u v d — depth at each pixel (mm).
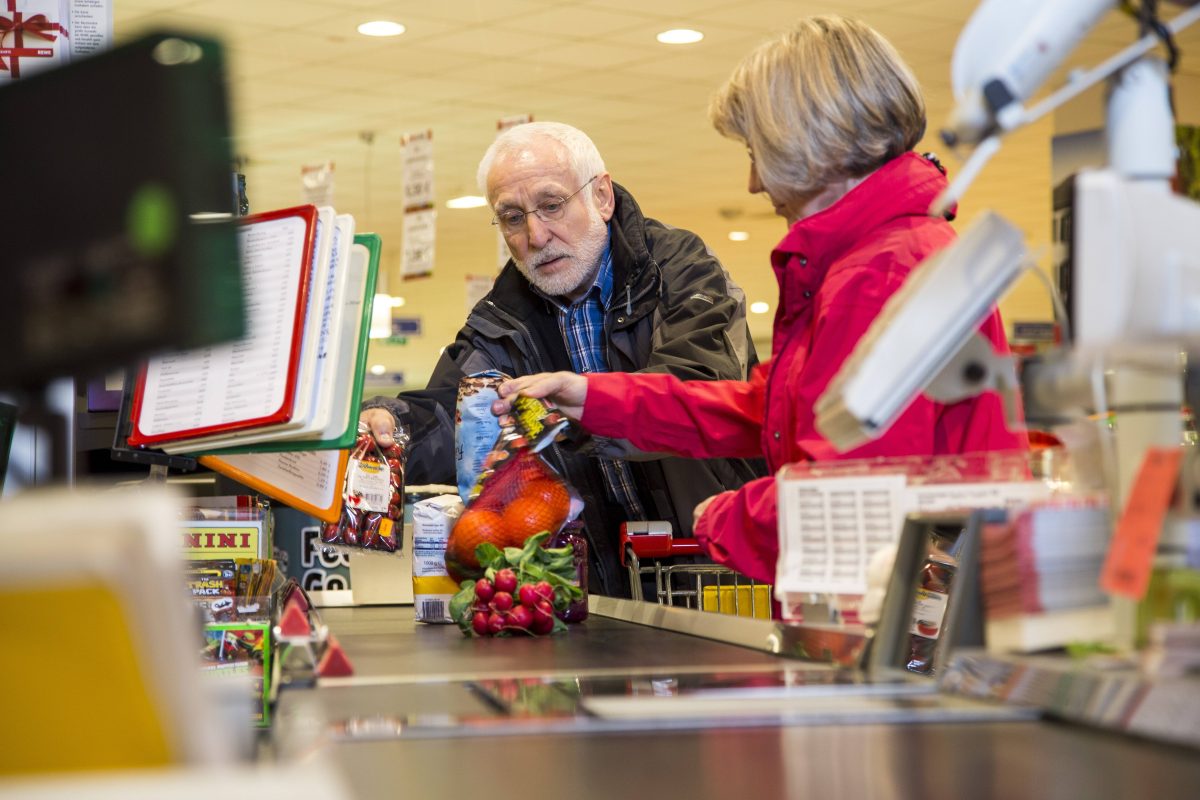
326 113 9414
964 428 1834
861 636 1388
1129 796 769
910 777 843
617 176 11242
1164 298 1007
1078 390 1217
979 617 1195
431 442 3250
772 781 847
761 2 7363
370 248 1874
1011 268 1220
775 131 1961
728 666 1510
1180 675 958
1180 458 1011
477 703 1254
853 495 1441
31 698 573
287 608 1477
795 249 1975
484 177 3318
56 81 807
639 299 3250
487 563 2223
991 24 1127
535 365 3369
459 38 7898
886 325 1230
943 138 1160
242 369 1725
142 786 523
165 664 564
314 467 2125
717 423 2537
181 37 772
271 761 979
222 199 772
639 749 980
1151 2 1087
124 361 780
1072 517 1143
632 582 2818
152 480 2113
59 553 532
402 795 826
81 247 796
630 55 8266
